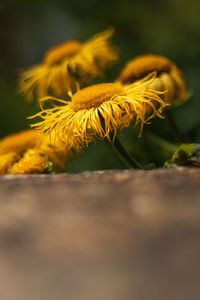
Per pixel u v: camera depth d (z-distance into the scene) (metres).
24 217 0.21
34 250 0.18
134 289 0.15
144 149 0.42
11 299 0.15
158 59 0.40
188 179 0.27
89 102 0.34
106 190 0.25
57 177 0.29
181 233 0.19
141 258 0.17
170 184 0.26
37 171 0.38
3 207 0.23
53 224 0.20
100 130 0.34
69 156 0.40
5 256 0.17
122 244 0.18
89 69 0.45
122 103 0.34
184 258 0.17
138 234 0.19
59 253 0.17
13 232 0.19
